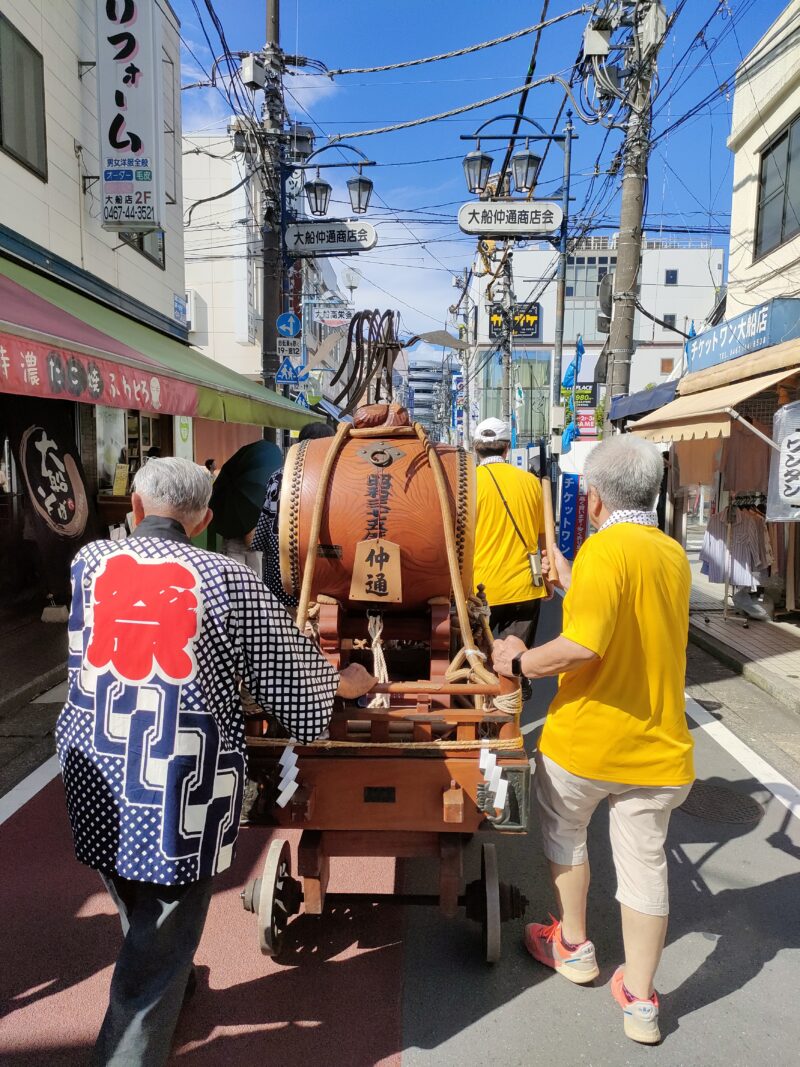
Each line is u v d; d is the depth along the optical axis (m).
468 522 2.41
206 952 2.62
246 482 5.19
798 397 6.66
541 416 43.31
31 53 7.09
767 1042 2.23
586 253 43.16
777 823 3.56
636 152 8.62
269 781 2.26
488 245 18.75
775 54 8.77
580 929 2.45
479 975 2.51
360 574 2.41
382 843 2.44
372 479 2.43
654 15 7.93
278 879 2.42
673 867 3.18
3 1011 2.35
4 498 7.22
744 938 2.72
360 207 13.10
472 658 2.41
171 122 11.00
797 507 5.16
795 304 6.79
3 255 6.84
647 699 2.11
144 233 8.74
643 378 44.28
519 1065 2.14
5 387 4.08
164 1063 1.81
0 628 6.74
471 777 2.25
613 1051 2.19
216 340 18.89
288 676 1.86
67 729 1.79
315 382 18.03
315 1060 2.16
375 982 2.47
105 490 8.70
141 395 5.93
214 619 1.76
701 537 15.75
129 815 1.70
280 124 11.80
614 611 2.06
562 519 10.68
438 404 63.78
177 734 1.70
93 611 1.77
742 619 7.45
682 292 44.28
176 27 11.11
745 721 4.95
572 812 2.32
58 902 2.93
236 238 18.52
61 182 7.72
